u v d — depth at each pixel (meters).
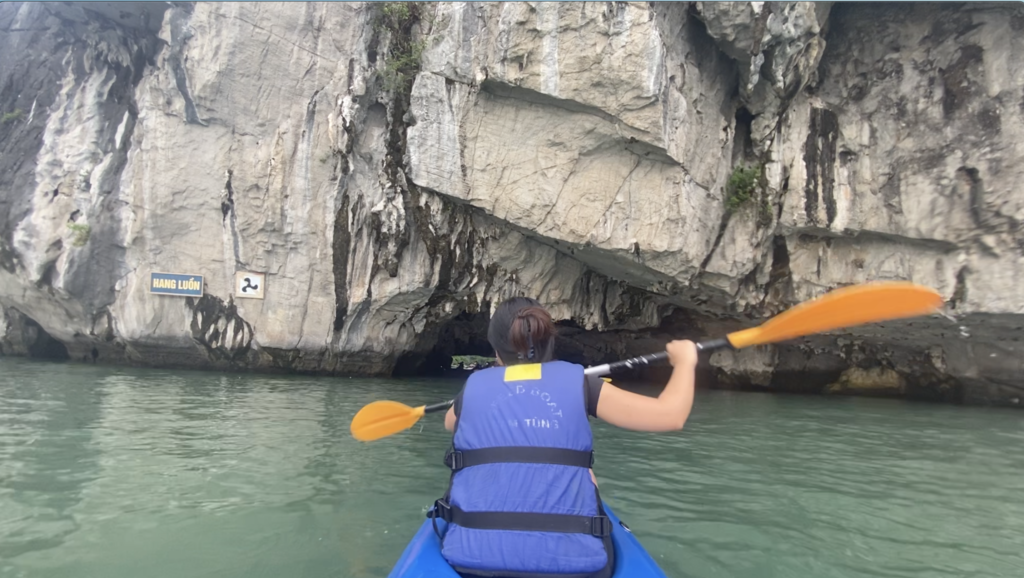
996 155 8.52
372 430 2.47
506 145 9.19
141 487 3.66
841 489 4.12
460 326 14.93
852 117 9.36
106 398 6.79
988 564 2.89
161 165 10.02
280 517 3.22
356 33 9.72
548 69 8.50
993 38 8.57
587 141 8.97
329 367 10.83
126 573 2.54
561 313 10.80
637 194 9.08
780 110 9.29
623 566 1.74
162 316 10.15
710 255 9.62
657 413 1.62
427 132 9.32
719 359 12.38
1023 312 8.52
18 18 10.94
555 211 9.21
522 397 1.69
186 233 10.13
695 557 2.88
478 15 8.94
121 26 10.07
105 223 10.09
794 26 8.19
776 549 3.01
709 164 9.30
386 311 10.64
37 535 2.91
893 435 6.38
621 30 8.23
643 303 11.38
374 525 3.13
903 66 9.16
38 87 10.65
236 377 9.55
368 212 10.09
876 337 10.74
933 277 9.09
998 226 8.59
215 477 3.89
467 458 1.69
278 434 5.21
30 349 11.91
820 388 11.83
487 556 1.54
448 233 9.87
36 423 5.32
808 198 9.31
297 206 10.12
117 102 10.28
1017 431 6.81
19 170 10.38
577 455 1.63
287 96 9.98
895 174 9.10
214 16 9.74
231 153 10.05
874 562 2.89
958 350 10.23
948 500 3.91
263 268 10.24
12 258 10.25
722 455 5.09
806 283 9.83
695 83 8.95
